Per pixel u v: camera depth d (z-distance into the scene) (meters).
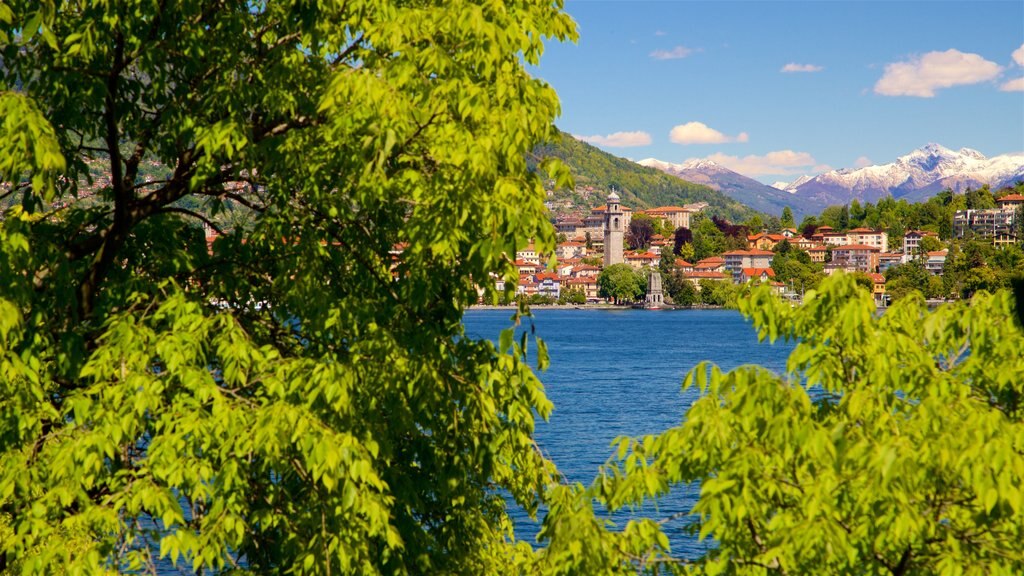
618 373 115.44
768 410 6.41
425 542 10.41
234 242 10.93
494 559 11.48
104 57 9.66
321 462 8.12
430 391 9.64
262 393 9.19
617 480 7.24
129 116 10.62
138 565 8.86
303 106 9.84
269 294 10.98
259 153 9.69
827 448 6.17
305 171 9.66
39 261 9.33
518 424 10.66
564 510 7.46
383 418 9.89
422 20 8.91
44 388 9.09
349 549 8.83
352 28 9.62
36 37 9.16
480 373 10.20
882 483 5.89
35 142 7.78
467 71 8.91
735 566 6.88
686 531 7.74
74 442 8.20
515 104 8.62
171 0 9.19
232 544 8.84
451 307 10.55
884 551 6.63
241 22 9.55
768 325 7.52
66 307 9.38
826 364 7.42
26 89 9.37
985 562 6.06
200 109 9.99
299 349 10.53
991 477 5.77
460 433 10.72
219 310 10.01
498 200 8.48
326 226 10.55
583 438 61.53
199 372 8.48
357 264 10.90
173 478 8.08
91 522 8.35
